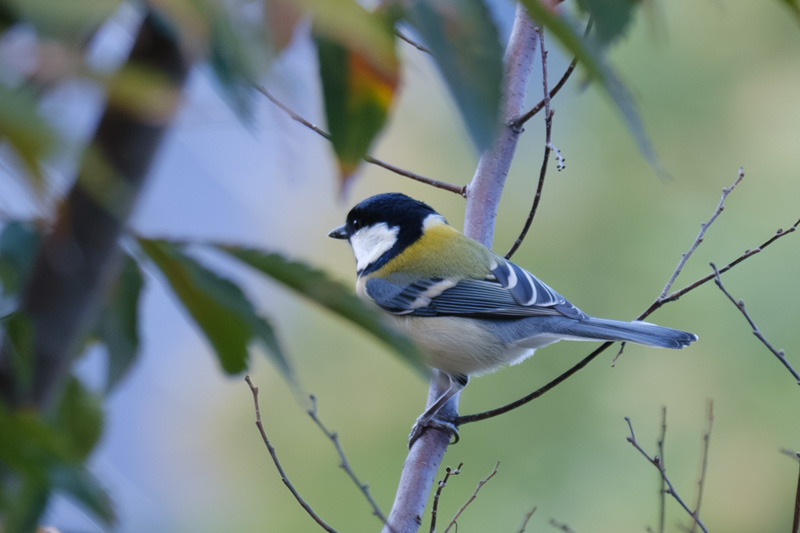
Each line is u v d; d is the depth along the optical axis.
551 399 11.68
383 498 11.65
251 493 11.93
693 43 12.33
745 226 11.70
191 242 1.91
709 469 11.09
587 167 12.66
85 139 1.28
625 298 12.02
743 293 11.34
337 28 1.43
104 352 2.20
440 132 12.17
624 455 11.29
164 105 1.22
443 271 8.23
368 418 12.00
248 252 1.89
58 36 1.13
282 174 1.50
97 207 1.49
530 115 6.92
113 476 10.98
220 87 1.36
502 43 1.55
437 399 7.74
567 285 12.33
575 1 1.83
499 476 11.41
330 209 12.07
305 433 12.02
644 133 1.64
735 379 11.19
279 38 1.49
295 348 11.99
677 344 7.24
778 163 11.82
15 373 1.63
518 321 7.93
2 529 1.56
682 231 11.98
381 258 8.73
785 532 10.81
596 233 12.41
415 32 1.57
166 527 11.27
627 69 12.36
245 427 12.22
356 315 1.86
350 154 2.02
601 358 11.75
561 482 11.30
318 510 11.70
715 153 12.19
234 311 1.96
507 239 12.68
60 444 1.51
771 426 10.95
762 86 12.12
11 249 1.61
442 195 12.41
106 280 1.61
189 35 1.26
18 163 1.10
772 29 12.07
